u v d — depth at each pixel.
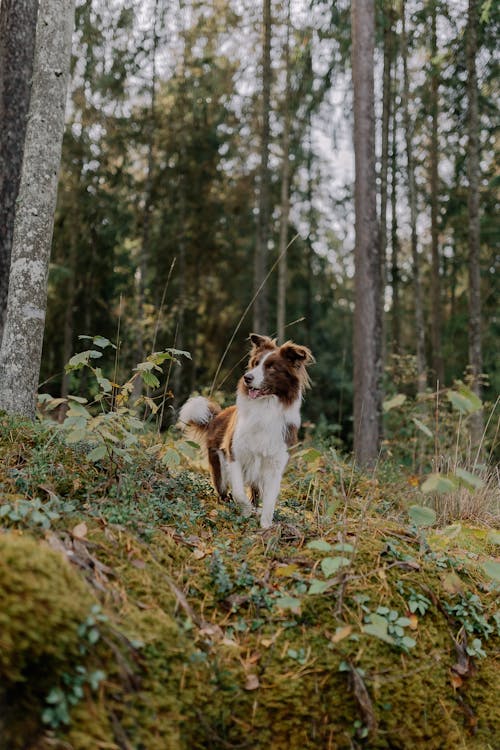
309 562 3.65
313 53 14.90
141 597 3.05
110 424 4.05
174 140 20.17
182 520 4.04
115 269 20.11
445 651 3.41
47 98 5.20
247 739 2.81
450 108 16.22
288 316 22.98
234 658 3.03
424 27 15.55
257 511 4.87
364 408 9.59
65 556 2.82
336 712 2.97
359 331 9.82
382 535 4.13
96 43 17.12
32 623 2.35
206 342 23.09
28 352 5.02
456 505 5.73
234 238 22.61
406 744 3.02
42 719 2.28
